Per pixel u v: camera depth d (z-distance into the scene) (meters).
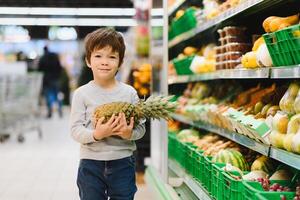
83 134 2.67
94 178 2.75
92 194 2.74
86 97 2.78
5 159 7.54
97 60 2.75
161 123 4.58
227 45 3.46
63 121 14.73
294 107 2.36
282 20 2.59
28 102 10.29
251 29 3.81
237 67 3.19
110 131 2.61
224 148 3.50
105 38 2.73
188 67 4.71
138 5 9.91
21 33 23.84
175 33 5.29
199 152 3.65
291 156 2.21
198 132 4.68
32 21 18.75
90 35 2.79
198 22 4.48
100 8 15.60
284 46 2.28
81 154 2.80
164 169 4.38
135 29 10.29
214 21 3.73
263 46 2.58
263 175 2.79
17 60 20.41
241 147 3.49
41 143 9.48
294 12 3.35
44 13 16.45
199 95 4.82
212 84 4.92
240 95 3.74
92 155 2.74
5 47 24.53
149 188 4.98
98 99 2.78
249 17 3.71
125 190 2.77
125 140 2.77
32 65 17.17
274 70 2.41
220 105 3.80
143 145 6.46
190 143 4.18
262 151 2.59
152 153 5.46
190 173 3.91
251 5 2.78
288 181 2.62
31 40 24.94
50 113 15.84
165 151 4.37
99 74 2.76
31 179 6.02
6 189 5.47
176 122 5.57
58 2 15.05
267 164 2.95
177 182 4.18
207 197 3.07
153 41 5.20
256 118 2.82
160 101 2.75
